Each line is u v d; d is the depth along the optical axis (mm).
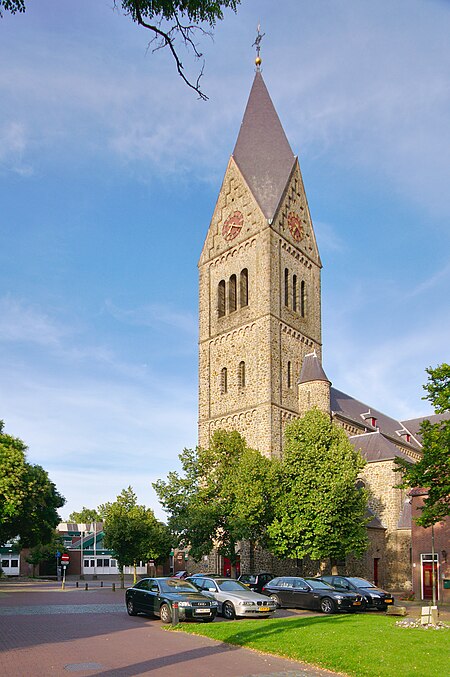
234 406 62406
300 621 25891
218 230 69500
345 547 45125
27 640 21734
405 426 85000
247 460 46281
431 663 16234
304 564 54969
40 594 49438
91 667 16641
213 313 67750
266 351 60469
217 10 13062
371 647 18547
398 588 57031
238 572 55656
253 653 19359
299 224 68562
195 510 45656
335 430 48156
